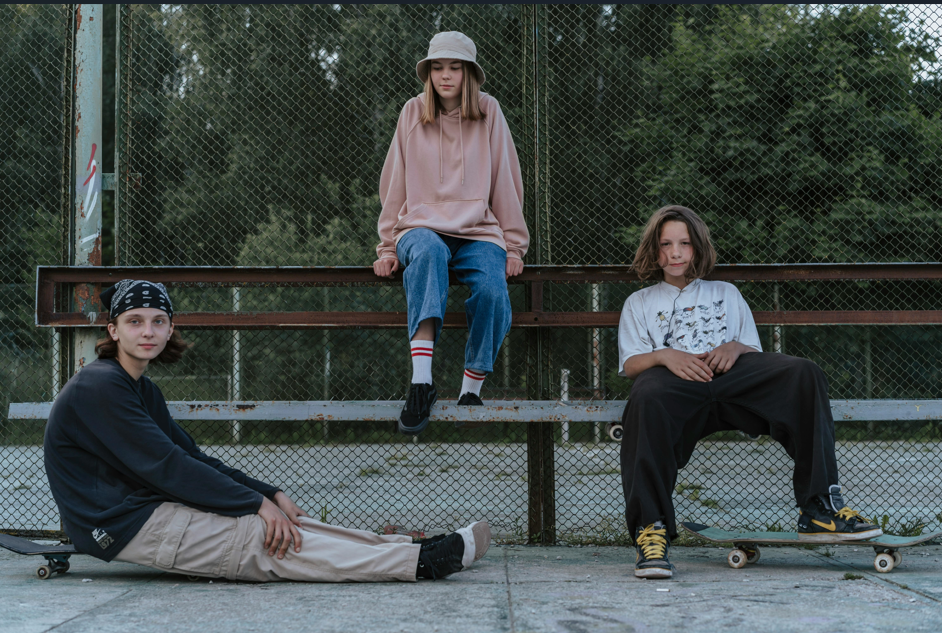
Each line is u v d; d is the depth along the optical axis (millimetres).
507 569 2426
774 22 3525
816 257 3525
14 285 3430
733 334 2715
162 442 2174
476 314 2789
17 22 3408
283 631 1542
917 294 3570
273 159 3514
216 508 2172
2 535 2451
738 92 3502
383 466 3498
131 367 2305
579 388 3277
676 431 2381
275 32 3520
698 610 1719
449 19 3465
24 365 3449
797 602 1805
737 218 3512
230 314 3088
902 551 2785
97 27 3299
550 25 3461
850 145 3518
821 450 2311
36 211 3424
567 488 3256
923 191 3521
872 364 3723
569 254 3398
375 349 3490
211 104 3490
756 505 3572
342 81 3521
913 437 3539
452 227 2893
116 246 3328
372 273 3092
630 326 2758
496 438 3379
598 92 3449
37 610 1756
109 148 5438
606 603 1807
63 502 2203
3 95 3410
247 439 3504
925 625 1562
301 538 2176
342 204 3516
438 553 2189
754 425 2494
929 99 3523
